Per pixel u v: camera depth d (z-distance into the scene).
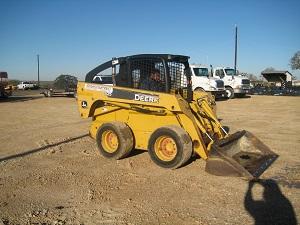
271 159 8.13
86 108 9.01
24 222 5.20
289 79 50.88
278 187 6.50
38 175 7.41
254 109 19.78
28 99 30.45
